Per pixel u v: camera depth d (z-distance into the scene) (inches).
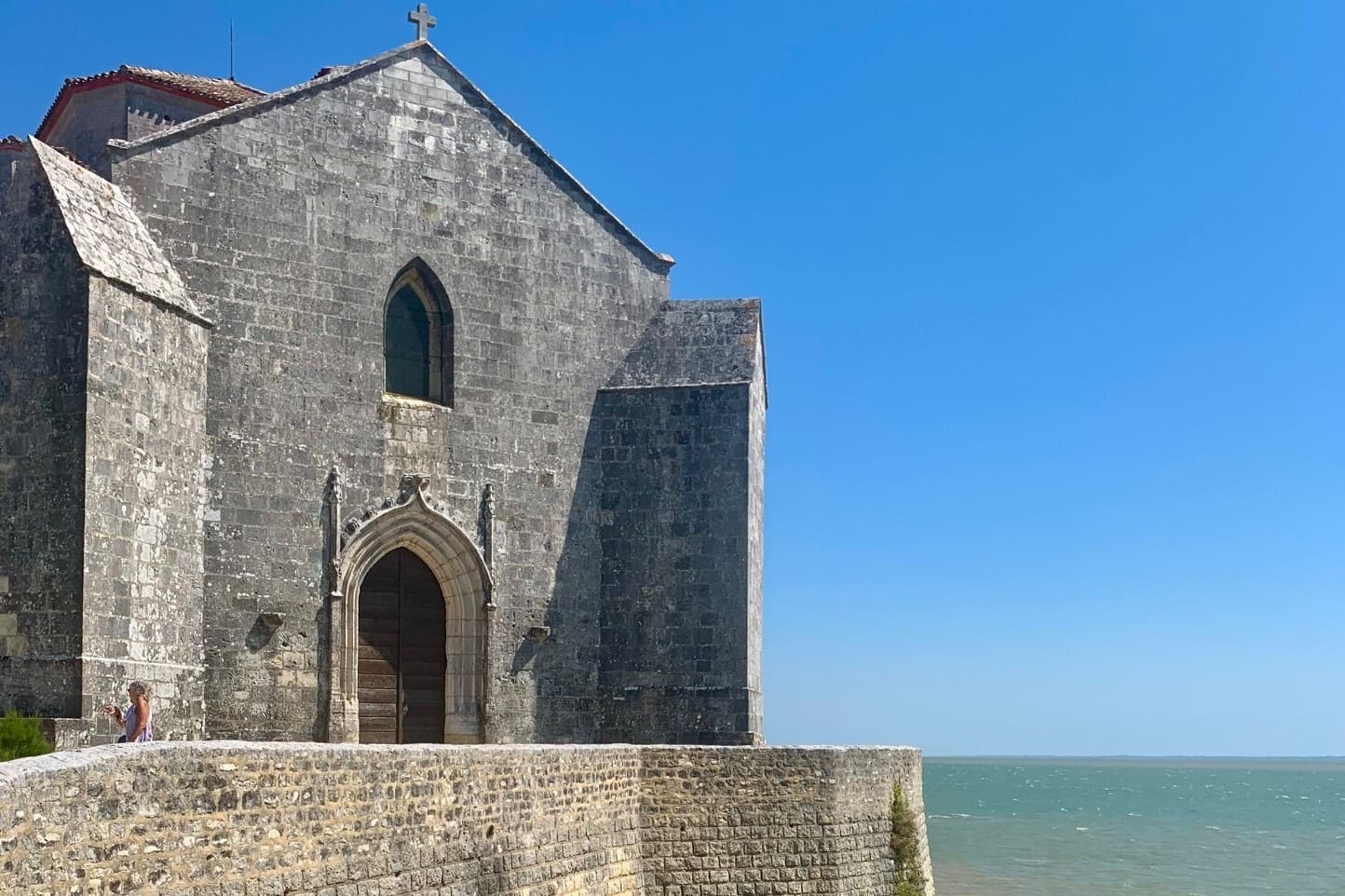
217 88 1678.2
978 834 4306.1
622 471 1571.1
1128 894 2586.1
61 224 1127.0
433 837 870.4
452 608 1473.9
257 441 1343.5
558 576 1526.8
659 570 1549.0
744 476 1545.3
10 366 1122.0
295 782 740.7
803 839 1296.8
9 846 529.7
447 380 1486.2
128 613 1138.7
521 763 993.5
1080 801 7165.4
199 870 662.5
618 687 1535.4
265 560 1336.1
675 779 1254.3
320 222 1408.7
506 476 1505.9
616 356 1599.4
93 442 1104.2
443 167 1497.3
